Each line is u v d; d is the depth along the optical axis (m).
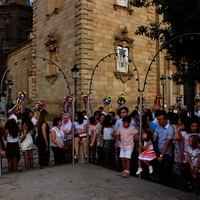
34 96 24.61
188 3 10.38
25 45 31.77
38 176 7.37
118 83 20.19
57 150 8.72
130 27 21.17
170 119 7.50
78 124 9.34
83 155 8.99
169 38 12.09
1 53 39.09
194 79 11.16
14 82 35.28
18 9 41.75
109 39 19.78
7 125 8.05
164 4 11.69
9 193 6.02
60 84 20.77
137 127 8.21
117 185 6.59
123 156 7.35
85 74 18.36
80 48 18.45
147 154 7.02
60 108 20.67
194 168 6.05
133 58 21.19
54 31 21.64
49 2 22.33
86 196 5.85
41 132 8.72
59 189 6.30
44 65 23.05
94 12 19.05
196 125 6.27
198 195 5.90
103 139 8.58
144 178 7.16
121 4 20.69
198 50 11.25
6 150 8.10
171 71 23.78
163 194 5.96
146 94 22.20
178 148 6.68
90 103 15.36
